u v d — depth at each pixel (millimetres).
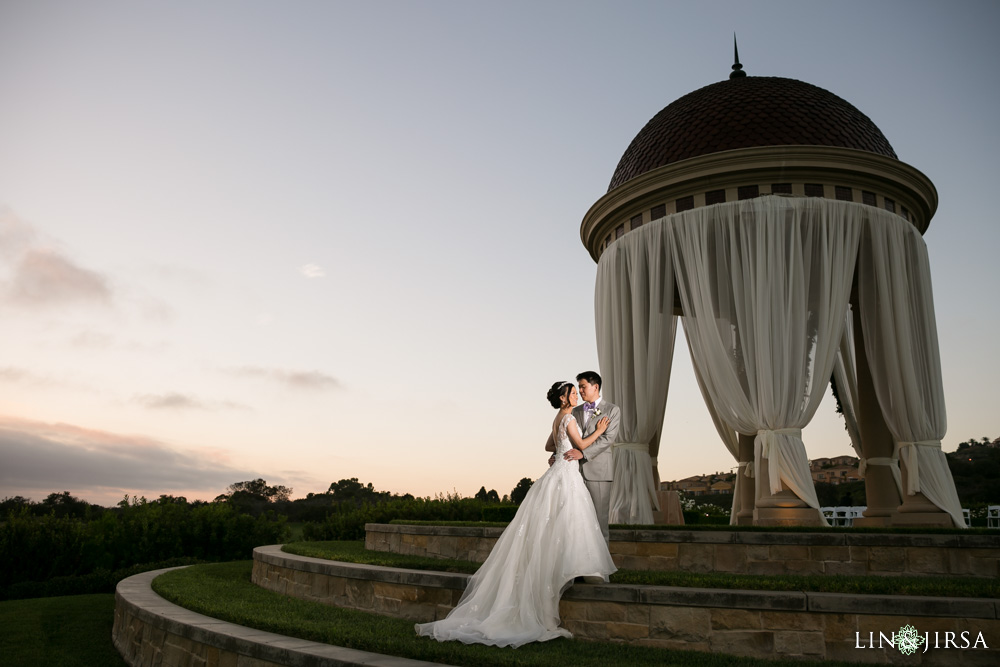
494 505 15547
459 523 10219
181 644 6133
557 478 6105
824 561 6641
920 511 10508
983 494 23703
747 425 10562
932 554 6355
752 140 11930
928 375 10977
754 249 10875
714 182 11594
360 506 17922
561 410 6625
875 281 11242
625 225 13031
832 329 10484
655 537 7266
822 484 27438
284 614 6418
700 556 7062
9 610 10289
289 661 4844
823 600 4938
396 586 6762
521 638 5164
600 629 5512
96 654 7609
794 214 10852
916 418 10680
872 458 12688
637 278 12055
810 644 4918
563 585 5578
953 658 4637
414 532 9312
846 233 10922
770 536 6840
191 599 7410
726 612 5145
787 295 10555
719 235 11203
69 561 13570
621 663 4555
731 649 5066
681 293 11547
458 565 7426
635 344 11891
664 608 5324
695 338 11375
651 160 12969
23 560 13023
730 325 11008
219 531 15984
